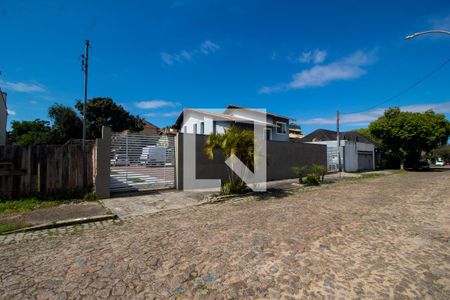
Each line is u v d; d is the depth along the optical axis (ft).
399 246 14.96
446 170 100.12
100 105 120.26
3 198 24.84
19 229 18.12
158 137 35.42
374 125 98.73
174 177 36.81
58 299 9.45
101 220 21.34
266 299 9.53
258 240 15.81
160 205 27.02
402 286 10.48
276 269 11.93
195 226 19.33
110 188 31.17
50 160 27.12
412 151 99.09
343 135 102.32
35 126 127.65
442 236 16.79
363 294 9.86
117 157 31.83
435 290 10.17
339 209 25.17
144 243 15.51
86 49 59.93
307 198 32.12
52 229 18.85
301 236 16.60
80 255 13.69
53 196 27.09
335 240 15.88
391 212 23.75
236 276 11.26
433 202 28.99
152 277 11.18
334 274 11.46
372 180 57.11
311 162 63.98
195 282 10.74
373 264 12.52
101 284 10.57
